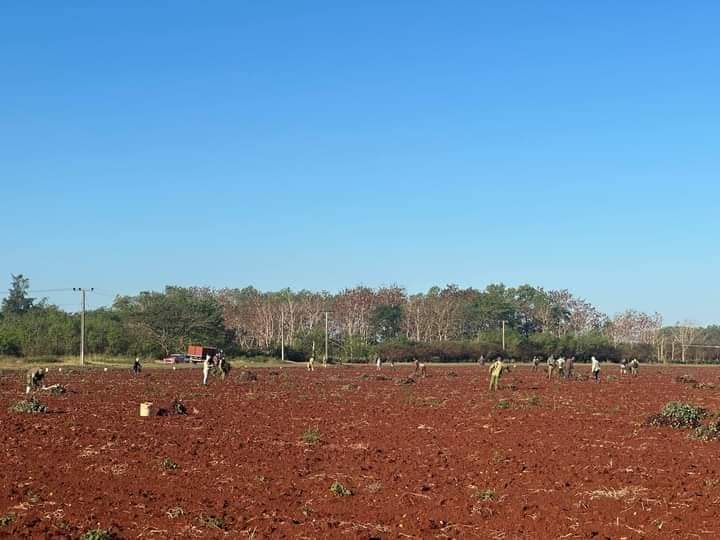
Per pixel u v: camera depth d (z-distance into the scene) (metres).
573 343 135.25
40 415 33.78
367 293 165.38
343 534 14.27
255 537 13.98
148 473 20.02
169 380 63.25
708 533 14.38
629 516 15.59
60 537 13.73
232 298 176.38
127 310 127.38
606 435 28.14
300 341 131.62
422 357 126.00
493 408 38.78
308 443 25.95
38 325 109.62
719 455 23.44
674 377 75.06
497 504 16.72
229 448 24.53
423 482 19.14
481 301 168.62
